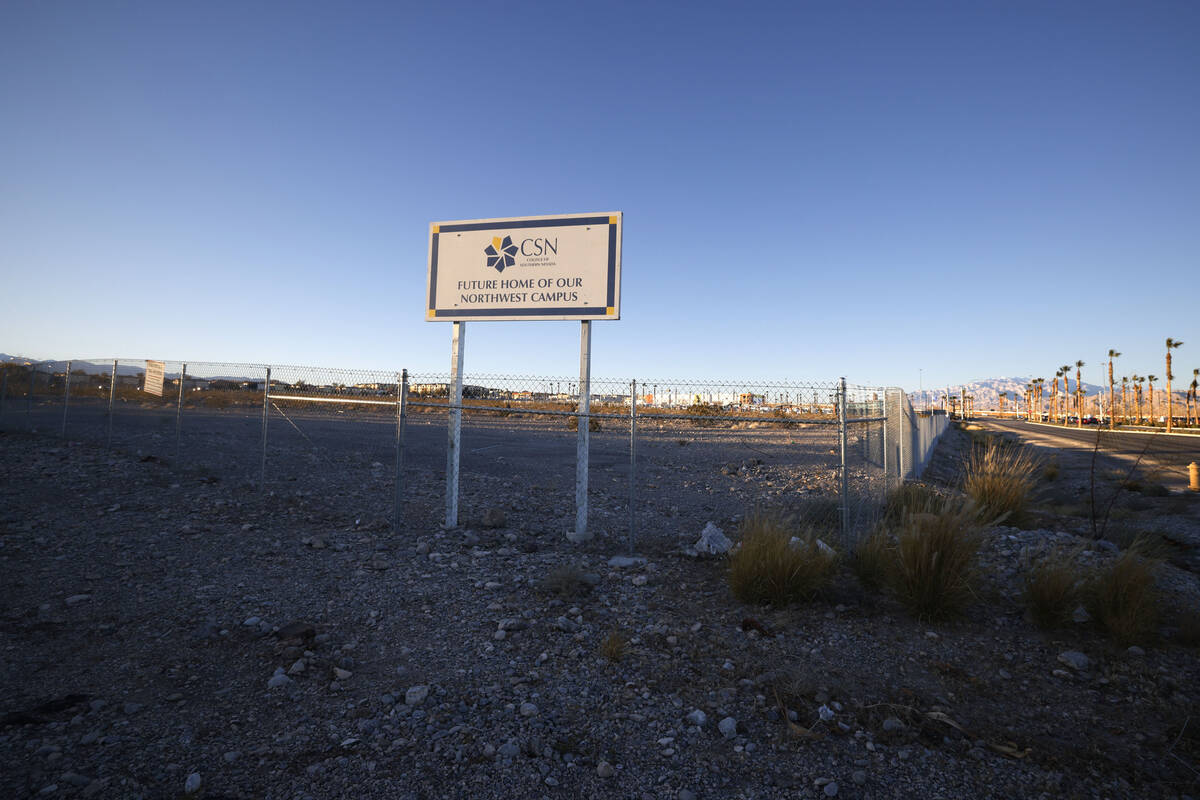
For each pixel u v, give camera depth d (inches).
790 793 127.0
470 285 343.9
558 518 388.8
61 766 123.5
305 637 193.5
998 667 186.5
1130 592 208.4
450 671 176.7
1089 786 131.4
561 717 153.3
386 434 804.6
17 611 203.6
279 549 286.8
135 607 213.2
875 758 139.9
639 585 254.7
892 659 190.5
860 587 250.7
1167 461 979.3
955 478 744.3
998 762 139.4
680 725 151.3
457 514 347.3
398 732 143.3
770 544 242.2
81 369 716.7
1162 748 145.6
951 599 217.8
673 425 1258.0
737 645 198.4
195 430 665.0
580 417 325.7
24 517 308.7
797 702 163.3
